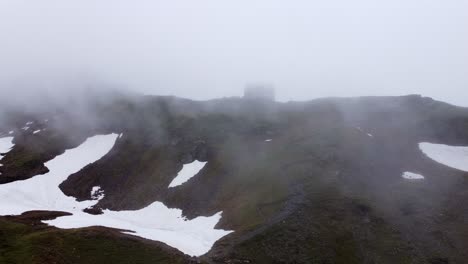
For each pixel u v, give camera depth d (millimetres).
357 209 66438
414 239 61062
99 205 91750
